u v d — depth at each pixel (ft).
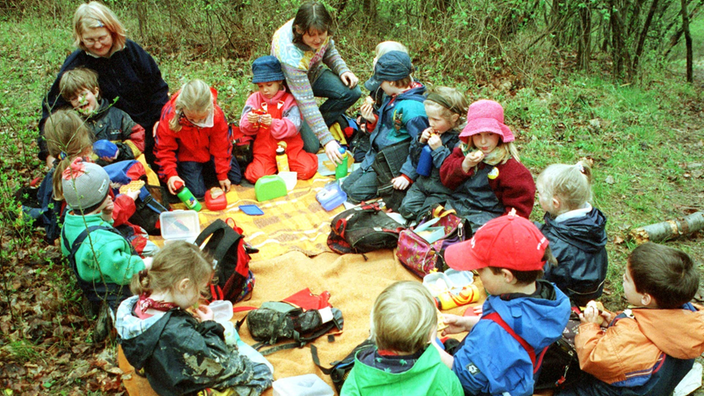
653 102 22.24
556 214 10.27
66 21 28.40
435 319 6.98
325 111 16.10
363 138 15.96
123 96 13.87
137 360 7.82
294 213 13.76
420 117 13.43
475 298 10.49
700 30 36.14
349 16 25.54
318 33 13.67
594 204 15.03
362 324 10.11
